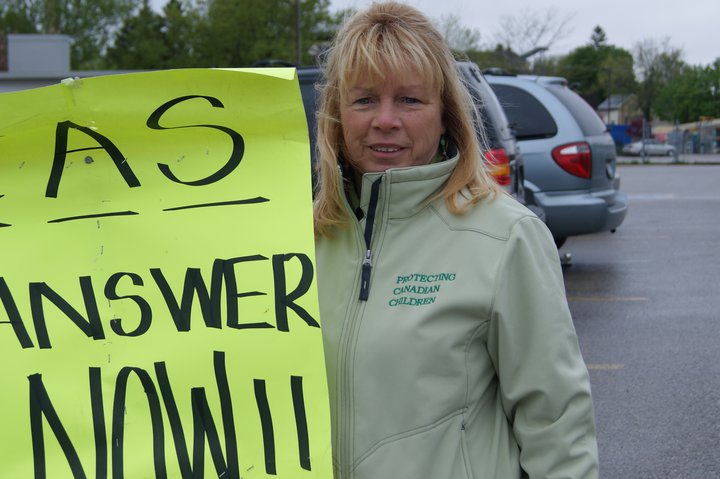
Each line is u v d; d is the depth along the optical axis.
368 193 1.59
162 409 1.49
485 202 1.58
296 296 1.51
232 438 1.47
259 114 1.59
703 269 8.33
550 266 1.54
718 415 4.26
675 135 45.44
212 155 1.61
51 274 1.56
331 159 1.66
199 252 1.55
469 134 1.62
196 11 35.41
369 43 1.56
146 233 1.57
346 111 1.62
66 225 1.59
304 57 32.81
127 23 42.25
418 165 1.62
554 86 7.94
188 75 1.56
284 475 1.45
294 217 1.56
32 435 1.49
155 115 1.59
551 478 1.51
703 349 5.43
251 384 1.48
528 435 1.53
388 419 1.51
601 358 5.30
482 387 1.55
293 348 1.49
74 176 1.61
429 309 1.51
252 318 1.51
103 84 1.56
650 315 6.40
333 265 1.64
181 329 1.52
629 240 10.51
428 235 1.57
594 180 7.41
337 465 1.54
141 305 1.54
